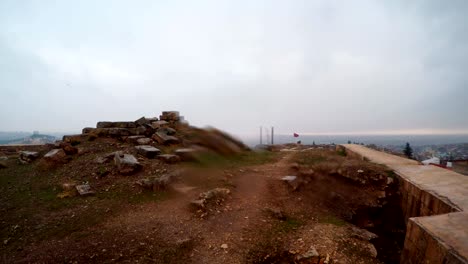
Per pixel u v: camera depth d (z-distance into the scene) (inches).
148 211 252.8
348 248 213.5
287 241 219.0
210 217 247.8
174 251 191.0
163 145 459.8
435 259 170.6
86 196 283.4
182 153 404.5
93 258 178.7
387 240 303.7
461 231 181.6
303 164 468.1
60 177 338.3
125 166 335.0
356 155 546.6
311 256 193.8
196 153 432.1
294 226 249.3
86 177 329.1
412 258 199.8
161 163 371.6
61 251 186.4
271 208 280.1
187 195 289.1
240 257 191.6
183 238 208.5
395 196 353.4
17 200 281.0
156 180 300.0
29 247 192.7
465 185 294.5
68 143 443.8
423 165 414.0
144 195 285.7
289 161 500.7
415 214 301.6
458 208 226.5
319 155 559.2
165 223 231.1
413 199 308.2
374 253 211.5
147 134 514.3
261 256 197.2
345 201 344.8
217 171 382.9
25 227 222.7
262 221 250.1
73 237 205.3
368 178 376.2
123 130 497.7
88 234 209.8
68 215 242.7
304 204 314.0
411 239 203.9
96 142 466.3
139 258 180.4
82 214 244.2
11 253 185.5
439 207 251.4
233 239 214.2
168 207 261.9
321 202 331.6
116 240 201.5
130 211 251.9
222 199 286.5
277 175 395.5
